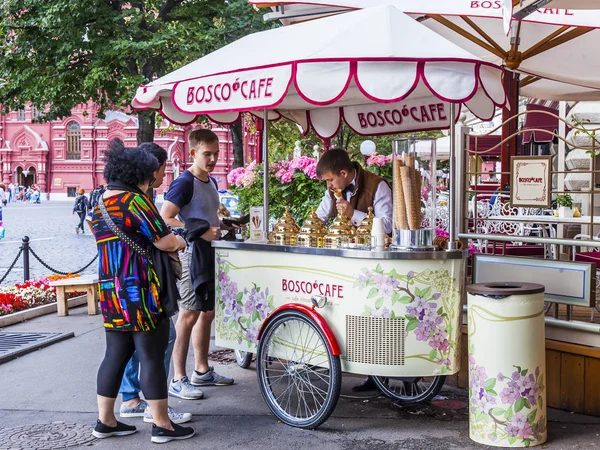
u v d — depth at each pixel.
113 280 4.64
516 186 5.61
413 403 5.54
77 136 73.69
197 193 5.81
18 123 74.00
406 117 6.90
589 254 6.69
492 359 4.52
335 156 5.71
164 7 15.94
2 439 4.81
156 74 15.99
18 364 6.99
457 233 6.12
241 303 5.49
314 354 4.98
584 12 7.68
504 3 5.44
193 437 4.82
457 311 4.76
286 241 5.48
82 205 28.27
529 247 8.12
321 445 4.63
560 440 4.64
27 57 15.38
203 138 5.81
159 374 4.73
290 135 17.55
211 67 5.27
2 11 14.95
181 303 5.77
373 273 4.67
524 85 10.11
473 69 4.39
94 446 4.68
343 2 7.49
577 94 10.58
